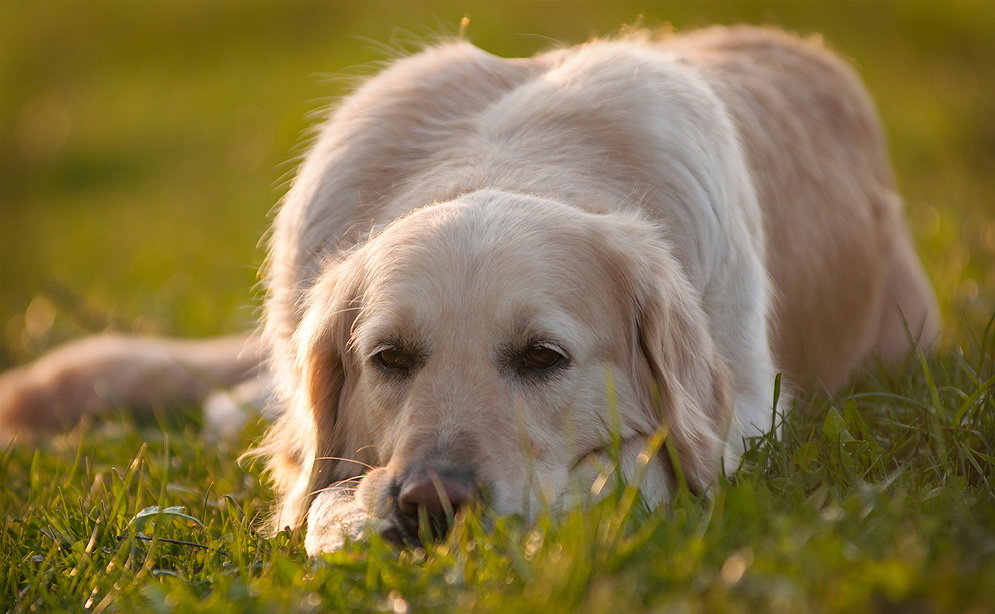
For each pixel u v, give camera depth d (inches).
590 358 182.2
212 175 730.8
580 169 215.0
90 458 266.7
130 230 649.0
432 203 209.2
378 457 186.7
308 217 233.8
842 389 267.1
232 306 452.8
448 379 174.4
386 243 187.6
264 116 809.5
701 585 130.6
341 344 196.1
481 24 807.1
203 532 196.5
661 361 188.9
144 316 462.6
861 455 189.5
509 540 150.2
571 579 133.3
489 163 216.4
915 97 697.6
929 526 141.2
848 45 807.1
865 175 311.0
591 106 225.5
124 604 157.6
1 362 457.1
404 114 237.5
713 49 305.4
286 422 219.5
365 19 962.7
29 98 978.1
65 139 853.8
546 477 174.2
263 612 142.6
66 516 206.5
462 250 179.5
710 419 198.7
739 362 228.8
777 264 268.2
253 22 1052.5
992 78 736.3
